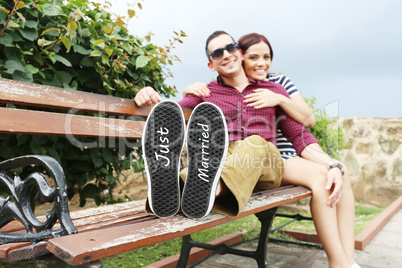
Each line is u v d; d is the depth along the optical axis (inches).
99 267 32.1
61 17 89.1
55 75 88.1
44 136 86.9
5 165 45.2
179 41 111.1
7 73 75.8
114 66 96.6
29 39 79.7
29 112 56.9
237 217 50.5
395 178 264.4
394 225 163.8
